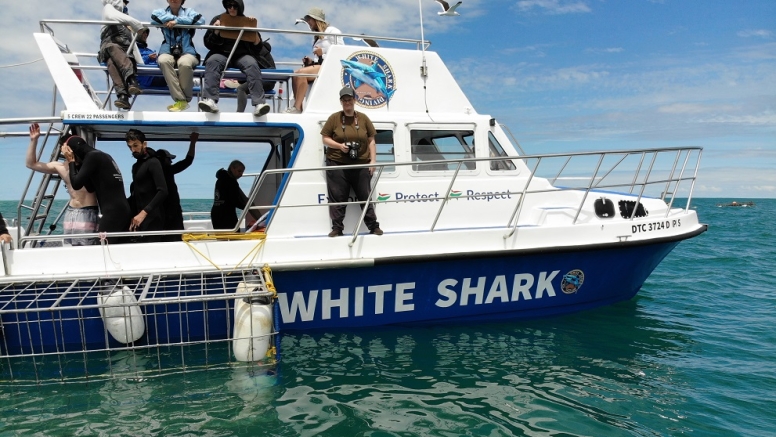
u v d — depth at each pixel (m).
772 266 10.49
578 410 3.68
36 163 4.79
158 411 3.50
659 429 3.46
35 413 3.46
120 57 4.84
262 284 4.21
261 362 4.02
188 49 5.12
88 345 4.36
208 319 4.50
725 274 9.51
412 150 5.54
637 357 4.73
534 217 5.72
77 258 4.41
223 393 3.77
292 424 3.38
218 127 5.52
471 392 3.91
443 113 5.79
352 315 5.02
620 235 5.53
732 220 27.39
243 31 5.25
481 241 5.14
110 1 4.98
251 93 5.19
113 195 4.58
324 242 4.84
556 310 5.68
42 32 4.88
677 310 6.59
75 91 4.76
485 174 5.71
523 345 4.88
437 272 5.08
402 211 5.40
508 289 5.34
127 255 4.50
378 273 4.93
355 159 4.95
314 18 6.27
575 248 5.32
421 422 3.45
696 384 4.18
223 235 4.78
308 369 4.23
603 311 5.91
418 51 5.77
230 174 6.18
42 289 4.19
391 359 4.47
